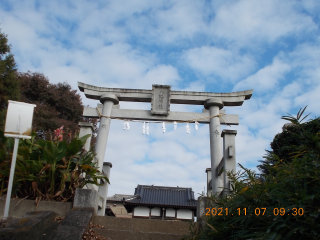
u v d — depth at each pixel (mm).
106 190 9039
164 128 8867
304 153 3387
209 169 9781
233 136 6977
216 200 4277
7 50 15250
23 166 5203
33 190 5359
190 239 4086
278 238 2523
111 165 9398
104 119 8938
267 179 3377
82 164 5625
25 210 5105
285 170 3062
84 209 5129
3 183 5332
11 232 3648
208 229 3682
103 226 5102
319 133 3180
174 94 9312
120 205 26750
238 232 3125
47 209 5164
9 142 5559
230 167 6543
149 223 5316
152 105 9078
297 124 3262
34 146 5707
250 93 9125
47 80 21078
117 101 9305
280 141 6133
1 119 13391
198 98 9242
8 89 14695
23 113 4656
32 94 20234
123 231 4824
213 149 8445
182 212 18781
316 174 2773
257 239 2711
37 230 4047
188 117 9062
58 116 20547
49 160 5320
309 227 2562
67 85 22250
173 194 21594
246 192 3322
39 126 17891
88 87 9352
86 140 6305
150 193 21469
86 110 9188
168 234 4824
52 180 5352
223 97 9211
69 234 4344
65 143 5477
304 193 2602
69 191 5516
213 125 8805
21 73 20516
